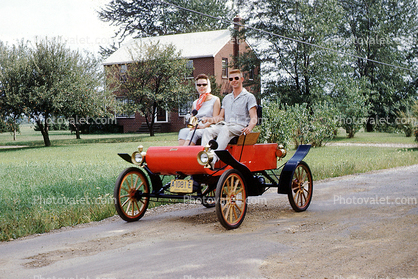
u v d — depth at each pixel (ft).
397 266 12.49
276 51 111.45
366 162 43.14
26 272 13.03
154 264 13.32
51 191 27.12
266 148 21.72
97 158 55.26
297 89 111.96
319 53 105.29
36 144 98.78
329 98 105.09
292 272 12.19
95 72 93.30
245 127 20.44
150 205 24.11
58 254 14.99
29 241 17.11
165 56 105.09
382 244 14.83
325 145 76.18
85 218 20.90
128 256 14.39
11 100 82.33
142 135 118.42
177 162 18.40
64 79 87.10
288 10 108.68
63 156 60.34
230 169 18.37
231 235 16.94
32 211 21.12
